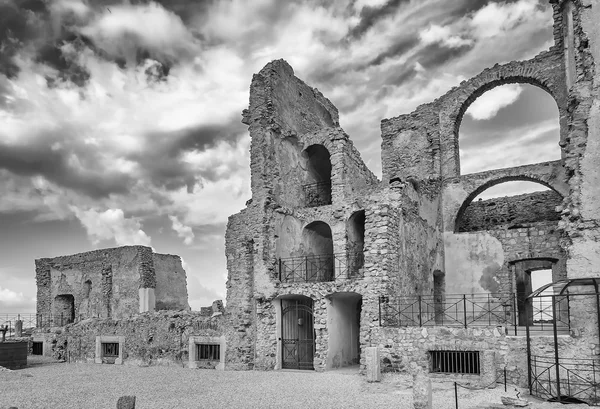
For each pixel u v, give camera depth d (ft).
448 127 116.88
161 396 68.74
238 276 101.40
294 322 100.07
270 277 96.84
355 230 101.40
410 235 94.73
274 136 107.34
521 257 104.27
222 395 67.41
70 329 130.62
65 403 66.90
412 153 120.16
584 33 73.15
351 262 97.45
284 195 107.34
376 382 71.92
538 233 103.50
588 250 67.92
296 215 106.22
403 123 122.83
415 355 75.46
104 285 150.30
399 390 65.62
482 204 118.62
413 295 93.20
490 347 70.54
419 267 97.60
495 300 104.99
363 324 83.20
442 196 114.21
